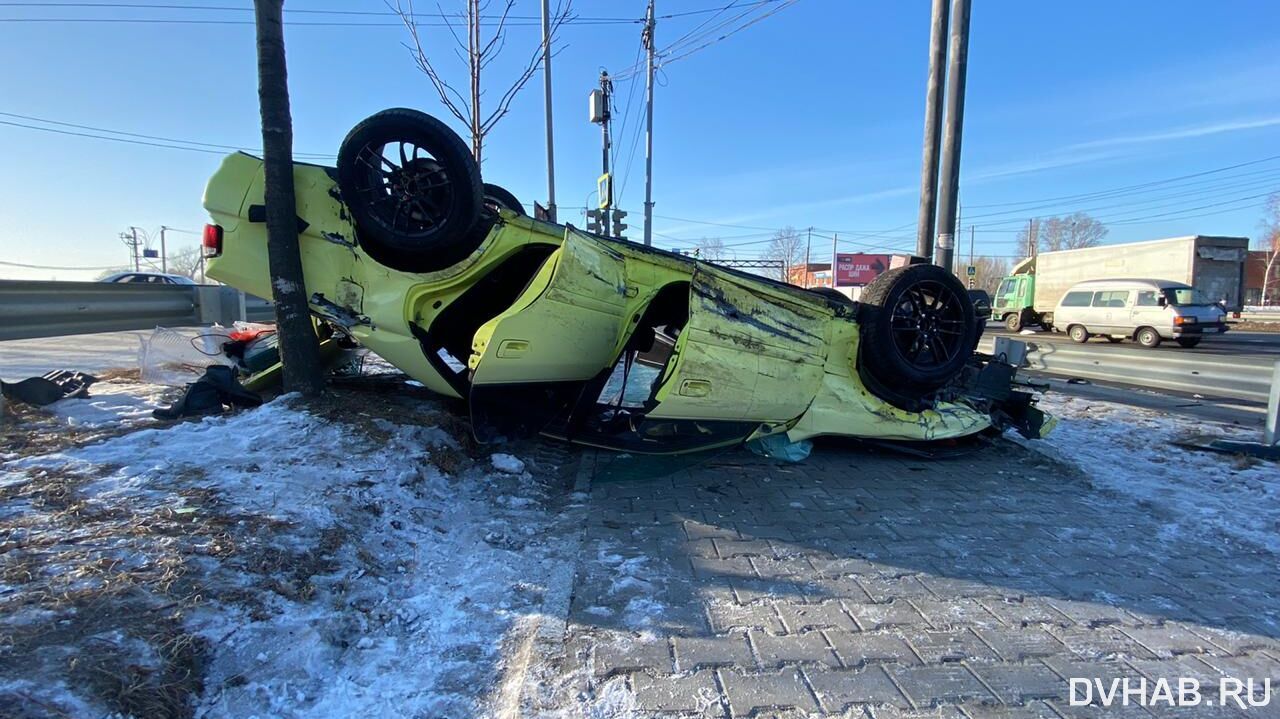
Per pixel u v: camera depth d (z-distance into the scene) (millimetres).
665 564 3584
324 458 4211
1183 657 2783
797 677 2545
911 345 5844
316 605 2775
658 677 2518
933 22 8211
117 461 3869
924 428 5883
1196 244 24594
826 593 3275
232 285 5371
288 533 3182
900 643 2818
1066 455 6098
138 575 2570
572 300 4773
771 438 5758
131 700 1990
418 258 5137
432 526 3926
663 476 5258
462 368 6418
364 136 4652
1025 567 3672
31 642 2096
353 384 6445
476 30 9891
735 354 4855
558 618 2949
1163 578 3574
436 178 4816
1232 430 7312
